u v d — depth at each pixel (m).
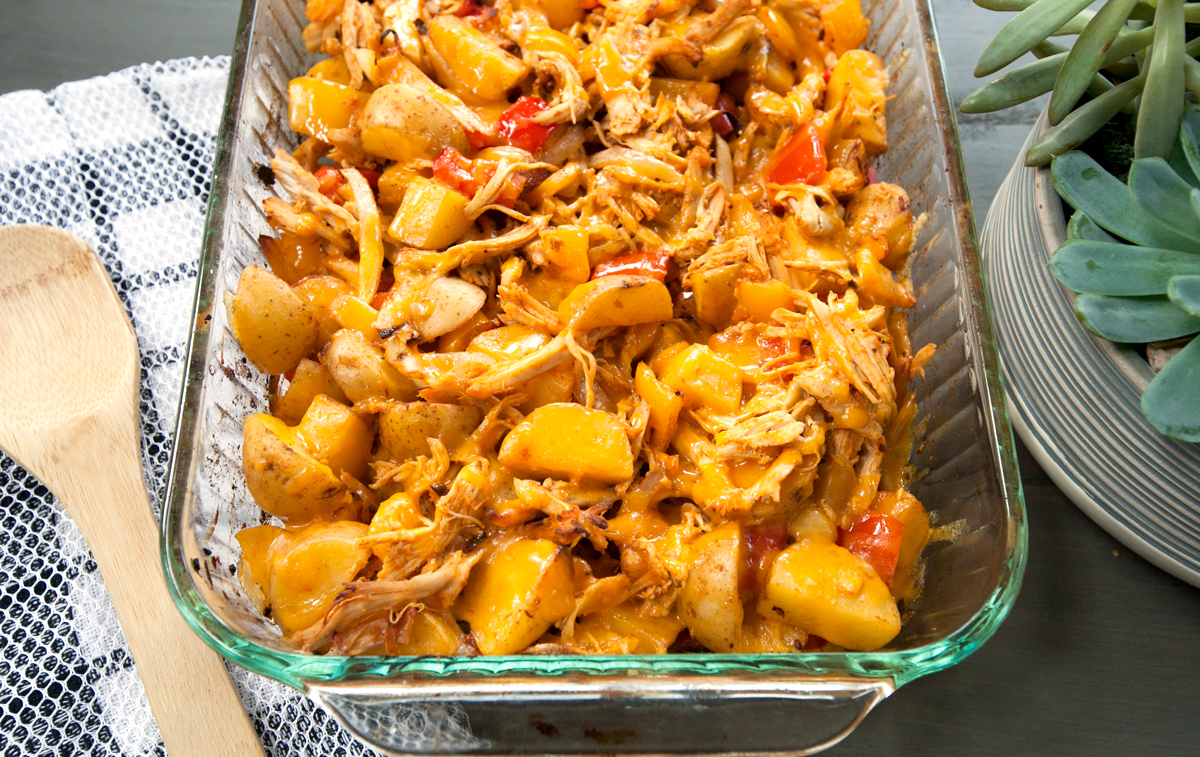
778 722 0.37
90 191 0.51
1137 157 0.40
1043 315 0.42
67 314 0.47
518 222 0.43
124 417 0.45
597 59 0.45
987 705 0.43
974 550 0.39
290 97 0.45
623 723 0.38
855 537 0.40
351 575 0.38
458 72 0.45
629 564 0.39
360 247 0.43
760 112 0.46
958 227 0.42
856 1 0.47
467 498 0.38
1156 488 0.40
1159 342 0.39
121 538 0.44
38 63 0.54
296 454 0.39
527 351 0.41
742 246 0.42
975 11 0.55
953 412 0.41
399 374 0.41
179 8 0.55
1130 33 0.40
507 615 0.37
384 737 0.37
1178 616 0.44
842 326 0.40
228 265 0.42
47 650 0.44
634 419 0.40
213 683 0.42
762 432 0.39
